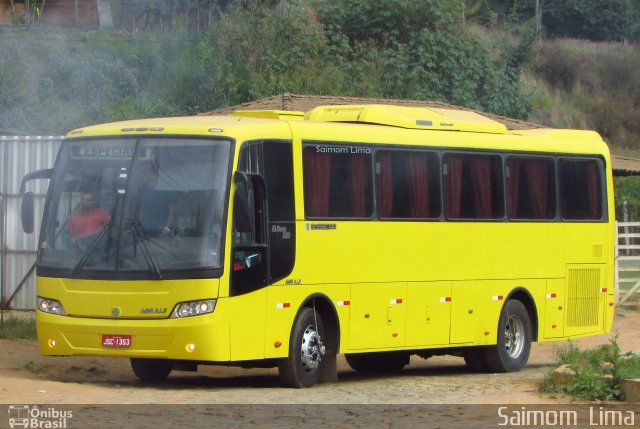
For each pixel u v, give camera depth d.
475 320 17.86
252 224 14.05
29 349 18.03
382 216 16.20
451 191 17.55
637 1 73.00
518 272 18.69
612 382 13.74
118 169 14.22
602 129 61.78
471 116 18.89
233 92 41.03
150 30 47.06
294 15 45.62
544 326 19.25
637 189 47.69
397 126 17.08
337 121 16.95
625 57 66.38
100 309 13.82
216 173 13.87
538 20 65.44
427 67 45.25
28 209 14.69
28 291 24.52
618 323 27.05
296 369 14.74
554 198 19.47
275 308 14.40
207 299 13.50
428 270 16.98
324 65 44.22
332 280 15.33
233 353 13.75
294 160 14.91
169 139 14.15
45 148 24.55
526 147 19.00
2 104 38.69
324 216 15.25
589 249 20.12
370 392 14.56
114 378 16.23
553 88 63.41
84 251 14.03
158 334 13.51
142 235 13.80
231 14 46.06
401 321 16.50
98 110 39.75
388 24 46.84
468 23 55.31
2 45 43.47
